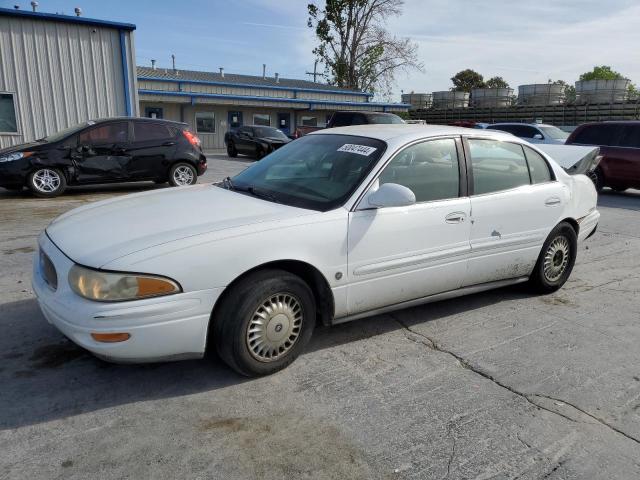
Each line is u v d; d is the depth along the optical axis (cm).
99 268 272
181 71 3500
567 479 244
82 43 1412
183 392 304
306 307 330
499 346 382
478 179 416
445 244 390
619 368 354
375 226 349
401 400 304
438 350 372
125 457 246
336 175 369
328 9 4562
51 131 1418
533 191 452
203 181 1316
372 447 261
